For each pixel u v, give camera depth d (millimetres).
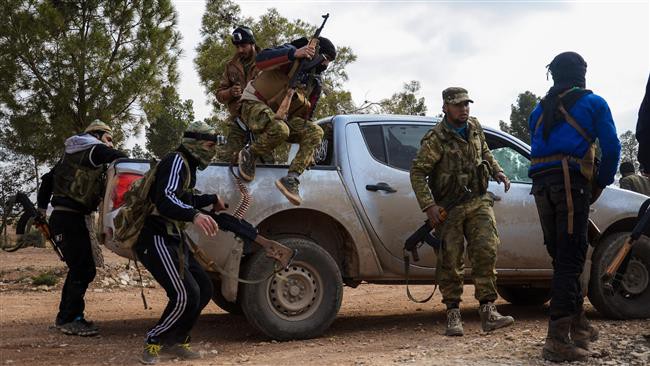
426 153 5645
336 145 6277
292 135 5938
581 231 4613
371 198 6156
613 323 6332
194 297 4914
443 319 7090
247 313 5668
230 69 6234
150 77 12773
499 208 6441
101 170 6293
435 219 5613
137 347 5703
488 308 5629
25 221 6504
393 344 5559
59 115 12406
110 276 11062
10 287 10625
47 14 11984
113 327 6852
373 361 4801
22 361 5184
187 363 4922
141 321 7297
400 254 6211
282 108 5641
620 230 6762
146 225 4828
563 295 4562
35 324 7020
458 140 5656
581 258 4641
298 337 5789
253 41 6262
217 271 5488
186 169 4820
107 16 12734
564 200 4598
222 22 16188
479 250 5625
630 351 4738
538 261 6574
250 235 5191
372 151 6320
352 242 6105
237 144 6152
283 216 6055
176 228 4859
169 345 5062
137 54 12797
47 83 12398
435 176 5707
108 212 5566
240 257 5590
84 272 6355
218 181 5660
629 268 6586
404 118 6578
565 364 4480
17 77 12195
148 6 12836
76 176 6219
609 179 4652
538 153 4750
